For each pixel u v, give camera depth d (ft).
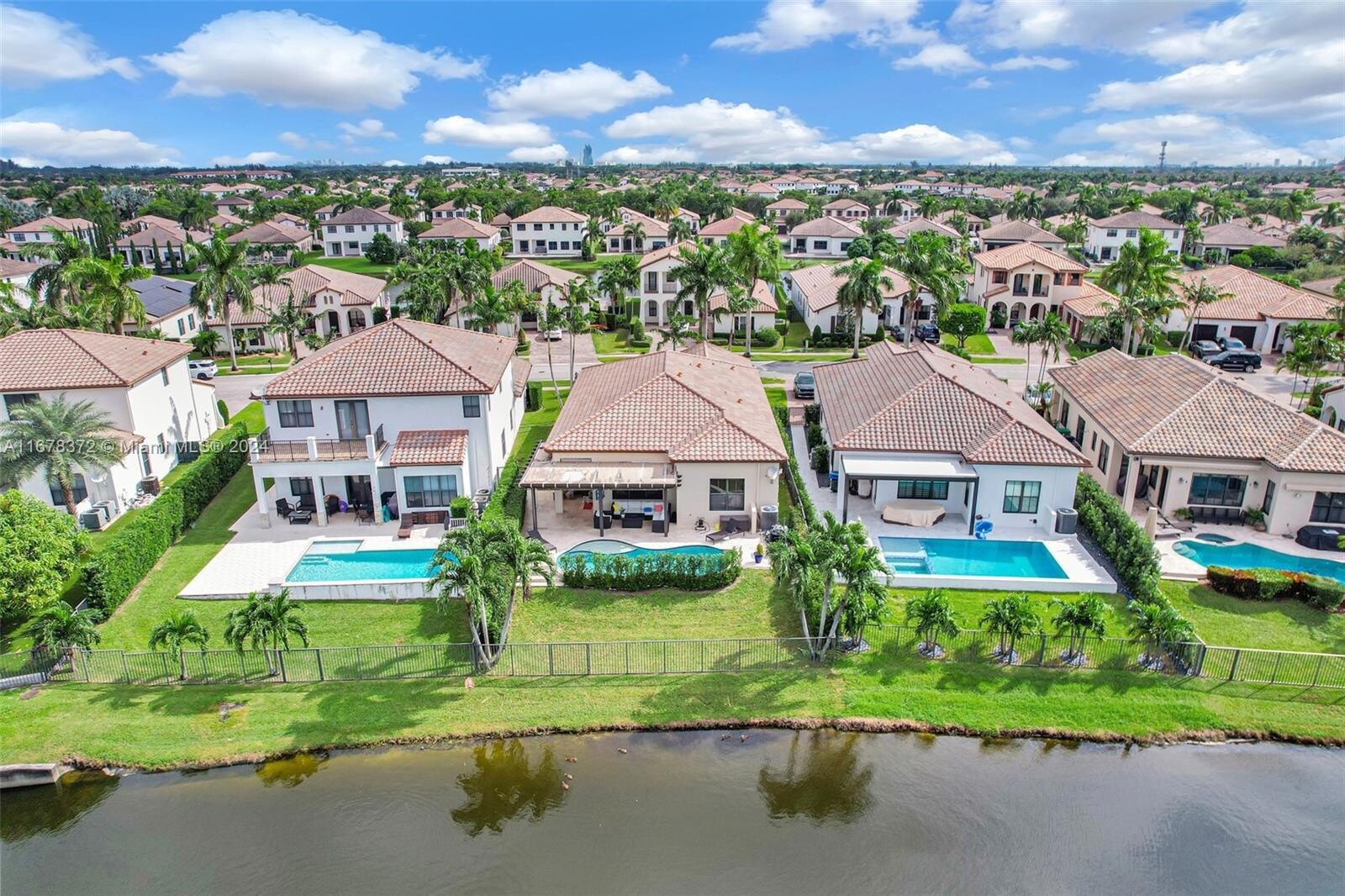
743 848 72.02
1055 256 279.69
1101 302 247.70
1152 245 209.56
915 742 84.69
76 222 455.22
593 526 126.93
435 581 93.30
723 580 109.09
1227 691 89.76
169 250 424.05
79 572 114.01
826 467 145.38
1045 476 122.62
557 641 98.84
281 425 131.75
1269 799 77.51
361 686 91.97
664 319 291.79
